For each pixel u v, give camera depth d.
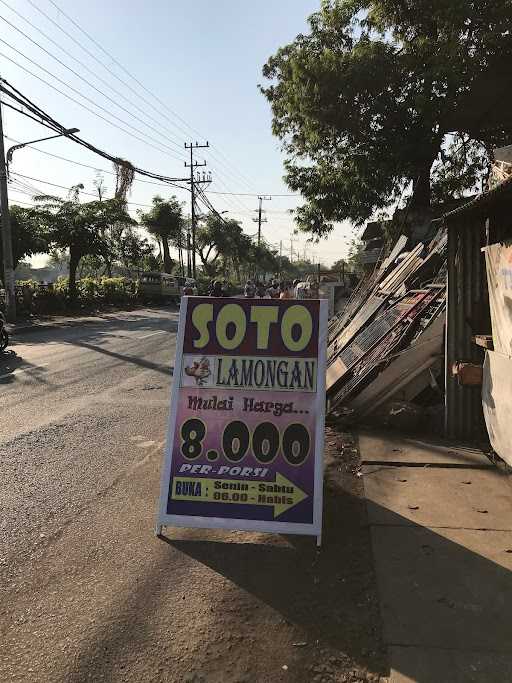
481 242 5.69
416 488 4.58
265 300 3.99
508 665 2.52
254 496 3.75
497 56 14.59
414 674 2.47
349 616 2.93
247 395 3.89
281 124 19.92
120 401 8.07
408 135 16.36
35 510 4.31
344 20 17.70
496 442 4.59
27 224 24.45
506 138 16.77
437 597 3.05
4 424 6.80
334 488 4.67
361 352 7.68
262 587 3.22
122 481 4.91
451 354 5.82
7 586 3.26
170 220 55.84
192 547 3.72
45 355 12.86
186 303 4.07
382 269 14.02
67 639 2.77
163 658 2.62
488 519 3.98
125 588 3.22
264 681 2.47
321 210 20.22
